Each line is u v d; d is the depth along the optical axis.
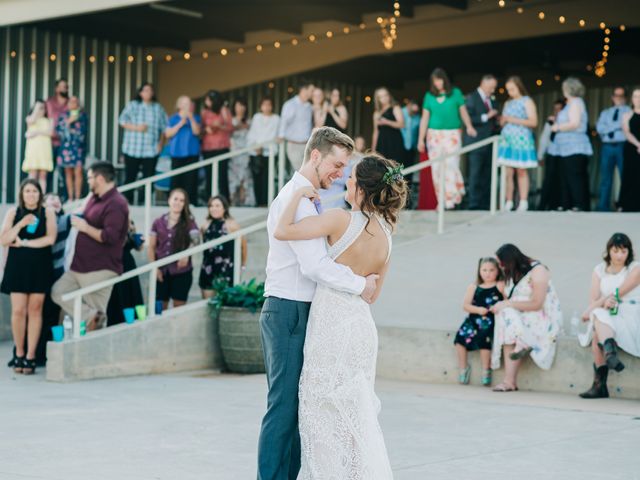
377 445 4.65
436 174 13.46
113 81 21.56
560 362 8.83
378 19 18.69
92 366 9.33
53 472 5.61
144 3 16.09
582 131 13.12
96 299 9.74
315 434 4.62
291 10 19.83
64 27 20.06
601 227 11.95
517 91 12.95
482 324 9.09
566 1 18.28
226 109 16.03
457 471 5.73
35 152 16.31
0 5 17.88
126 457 6.01
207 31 20.64
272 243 4.80
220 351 10.38
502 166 13.04
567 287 10.26
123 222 9.77
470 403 8.15
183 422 7.14
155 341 9.82
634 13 17.66
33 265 9.56
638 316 8.45
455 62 24.98
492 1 18.84
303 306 4.76
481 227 12.48
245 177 16.59
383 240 4.79
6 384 8.95
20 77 20.08
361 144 16.69
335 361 4.64
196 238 11.16
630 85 24.53
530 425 7.19
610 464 5.95
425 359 9.45
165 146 17.41
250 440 6.54
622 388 8.54
